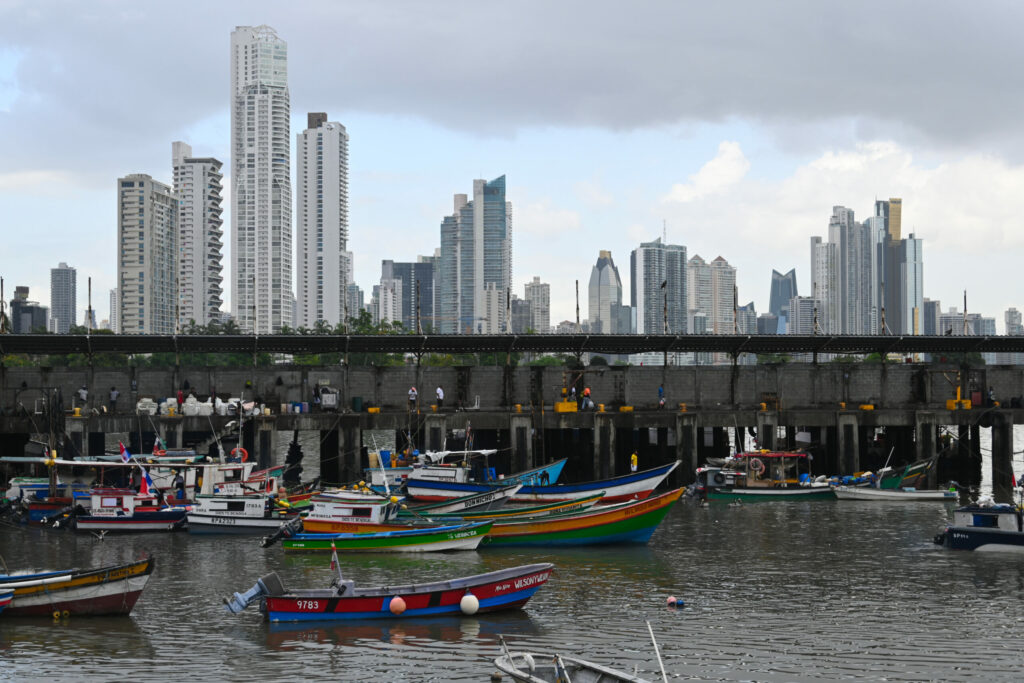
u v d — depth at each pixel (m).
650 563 53.28
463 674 34.47
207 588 47.12
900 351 93.81
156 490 65.56
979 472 93.56
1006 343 92.50
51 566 52.38
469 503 66.88
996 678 34.28
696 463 84.69
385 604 41.31
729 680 34.06
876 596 45.62
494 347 91.38
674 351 94.06
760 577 49.69
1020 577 49.53
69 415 80.38
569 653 36.94
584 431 92.12
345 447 82.38
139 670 34.81
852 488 78.69
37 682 33.53
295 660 35.94
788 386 93.56
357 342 88.62
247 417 81.12
